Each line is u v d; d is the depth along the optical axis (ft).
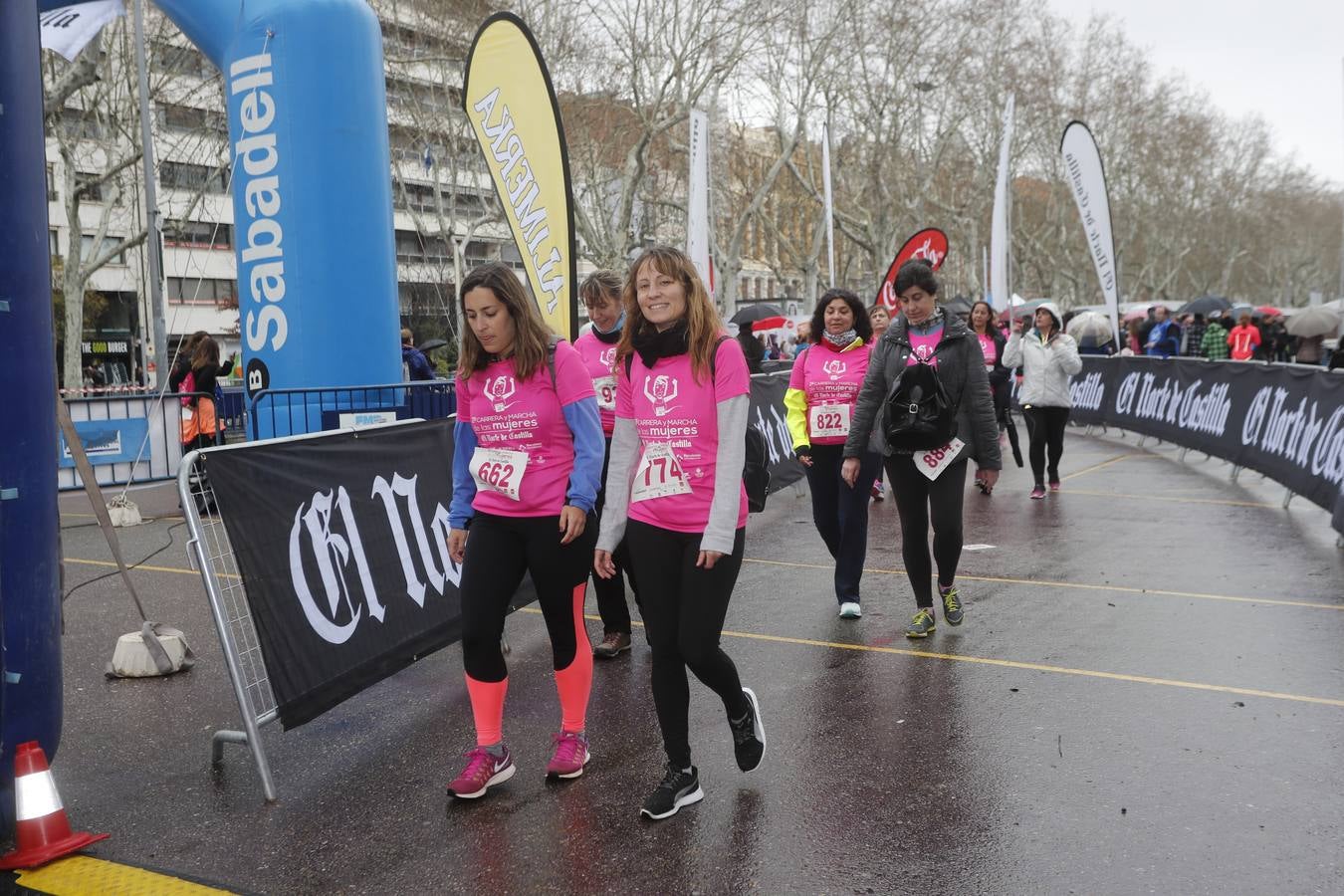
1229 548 25.07
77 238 86.17
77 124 91.91
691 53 94.02
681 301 11.22
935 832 10.93
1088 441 51.98
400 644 15.24
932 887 9.84
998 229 59.47
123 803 12.31
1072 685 15.40
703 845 10.82
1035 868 10.11
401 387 31.58
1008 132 58.95
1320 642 17.17
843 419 19.39
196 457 12.42
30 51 11.18
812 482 19.98
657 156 115.34
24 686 11.17
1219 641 17.39
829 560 25.22
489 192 118.83
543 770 12.95
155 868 10.60
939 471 17.44
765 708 14.90
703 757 13.19
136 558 26.96
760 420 33.88
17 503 11.05
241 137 30.40
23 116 11.07
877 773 12.51
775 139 139.33
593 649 17.71
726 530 10.89
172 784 12.87
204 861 10.83
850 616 19.52
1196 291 267.39
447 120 94.73
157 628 17.71
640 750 13.47
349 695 13.91
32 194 11.22
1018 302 90.68
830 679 16.08
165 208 118.83
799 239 158.10
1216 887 9.66
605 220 100.22
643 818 11.46
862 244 126.93
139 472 36.58
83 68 59.36
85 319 138.51
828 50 114.73
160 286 67.10
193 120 99.09
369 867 10.61
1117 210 188.65
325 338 30.50
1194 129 196.75
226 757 13.75
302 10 29.68
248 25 29.91
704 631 11.19
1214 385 40.04
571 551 12.21
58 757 13.83
